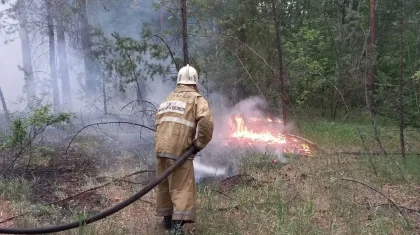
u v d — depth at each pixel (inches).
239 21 458.6
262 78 445.1
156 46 388.8
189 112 167.5
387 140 366.0
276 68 446.6
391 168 257.4
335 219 183.9
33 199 214.7
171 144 165.3
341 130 387.9
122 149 327.0
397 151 316.2
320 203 202.5
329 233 167.5
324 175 247.4
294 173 258.4
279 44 381.7
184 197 164.4
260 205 198.1
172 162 165.6
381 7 549.0
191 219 164.4
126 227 176.6
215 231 170.2
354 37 547.8
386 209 191.9
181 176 166.2
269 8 460.4
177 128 166.2
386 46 540.1
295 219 177.5
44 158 295.6
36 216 189.6
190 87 175.8
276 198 203.5
